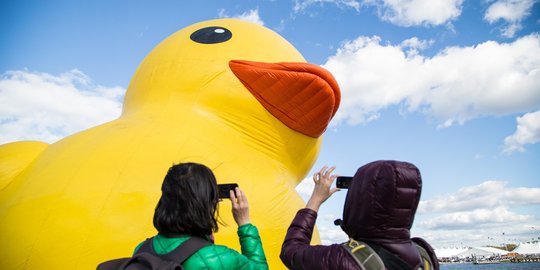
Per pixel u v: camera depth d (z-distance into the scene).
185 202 1.81
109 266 1.75
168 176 1.91
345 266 1.79
